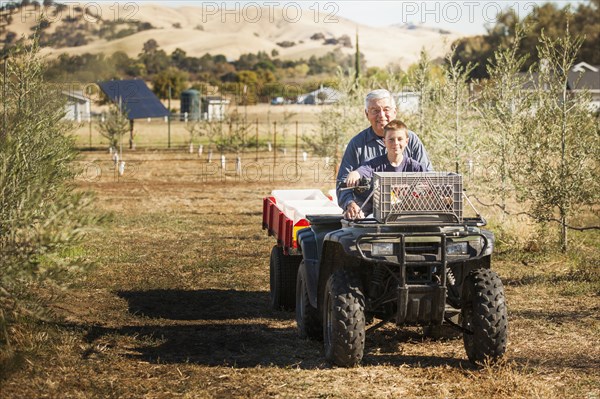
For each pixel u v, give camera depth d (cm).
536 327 1190
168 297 1417
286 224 1251
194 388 898
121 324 1210
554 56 1877
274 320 1265
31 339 1027
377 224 938
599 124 1802
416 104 2548
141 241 2089
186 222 2505
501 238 1950
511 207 2366
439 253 937
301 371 967
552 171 1795
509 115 1928
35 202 926
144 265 1728
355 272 993
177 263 1761
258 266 1742
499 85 1975
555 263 1722
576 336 1140
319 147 4166
